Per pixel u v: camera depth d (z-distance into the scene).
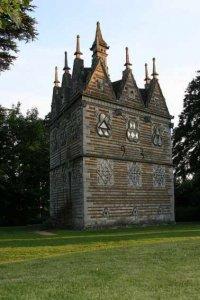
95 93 35.72
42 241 23.97
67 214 37.06
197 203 51.97
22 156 59.34
